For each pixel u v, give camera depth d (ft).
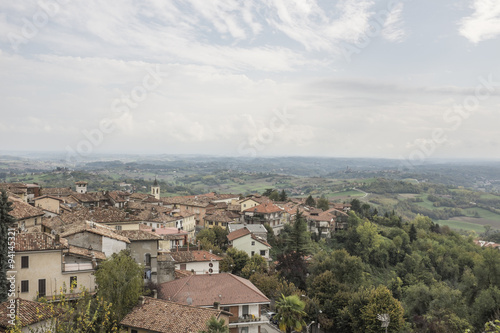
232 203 540.52
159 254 221.66
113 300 143.84
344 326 228.02
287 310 179.52
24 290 145.69
